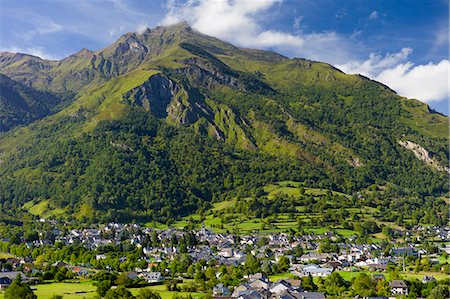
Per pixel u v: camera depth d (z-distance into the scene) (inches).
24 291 5900.6
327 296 6737.2
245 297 6358.3
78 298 5999.0
